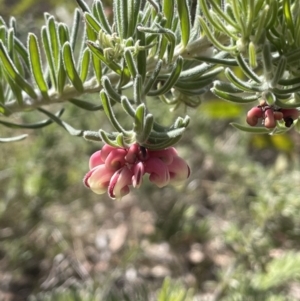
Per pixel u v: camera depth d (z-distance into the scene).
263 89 0.10
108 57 0.11
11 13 0.38
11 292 0.37
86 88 0.14
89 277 0.36
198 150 0.45
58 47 0.14
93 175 0.10
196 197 0.41
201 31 0.12
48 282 0.37
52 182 0.38
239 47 0.11
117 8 0.11
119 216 0.43
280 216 0.31
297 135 0.43
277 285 0.29
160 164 0.10
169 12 0.11
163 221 0.36
